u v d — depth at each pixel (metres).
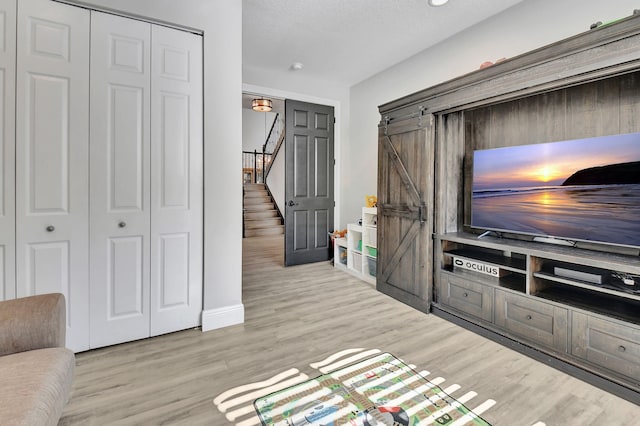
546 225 2.28
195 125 2.39
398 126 3.04
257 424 1.50
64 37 1.97
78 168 2.04
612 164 1.95
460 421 1.52
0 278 1.87
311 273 4.18
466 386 1.79
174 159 2.33
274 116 10.82
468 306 2.52
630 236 1.87
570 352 1.90
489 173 2.63
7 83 1.85
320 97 4.69
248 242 6.71
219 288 2.52
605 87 2.08
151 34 2.21
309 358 2.08
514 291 2.19
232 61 2.49
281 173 8.37
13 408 0.91
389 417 1.55
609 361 1.74
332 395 1.71
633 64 1.59
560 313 1.94
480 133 2.84
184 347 2.21
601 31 1.69
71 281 2.05
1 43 1.83
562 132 2.31
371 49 3.60
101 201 2.11
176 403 1.64
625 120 2.00
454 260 2.79
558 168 2.21
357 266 4.08
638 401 1.63
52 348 1.27
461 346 2.24
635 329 1.64
